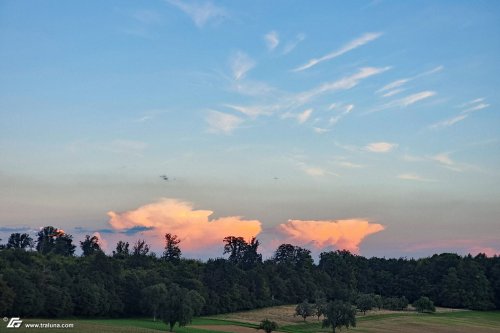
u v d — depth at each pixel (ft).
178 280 620.08
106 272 560.61
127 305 539.29
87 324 376.68
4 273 450.30
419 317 620.90
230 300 633.61
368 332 490.08
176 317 419.33
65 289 479.00
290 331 472.03
